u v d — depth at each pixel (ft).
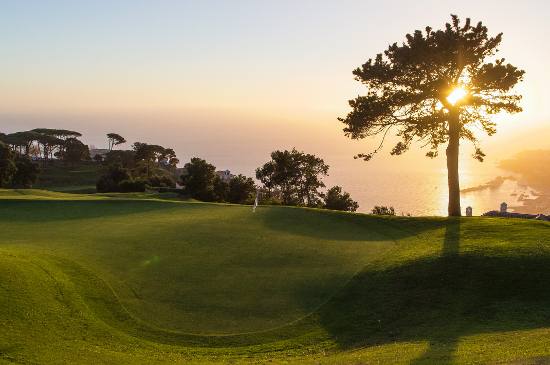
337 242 70.59
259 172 228.63
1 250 58.65
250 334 42.39
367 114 87.25
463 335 37.60
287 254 64.23
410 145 96.02
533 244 56.95
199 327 43.57
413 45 81.51
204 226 80.02
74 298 47.19
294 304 48.70
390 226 81.41
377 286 51.42
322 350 38.93
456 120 85.76
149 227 78.89
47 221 84.02
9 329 37.35
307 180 216.95
